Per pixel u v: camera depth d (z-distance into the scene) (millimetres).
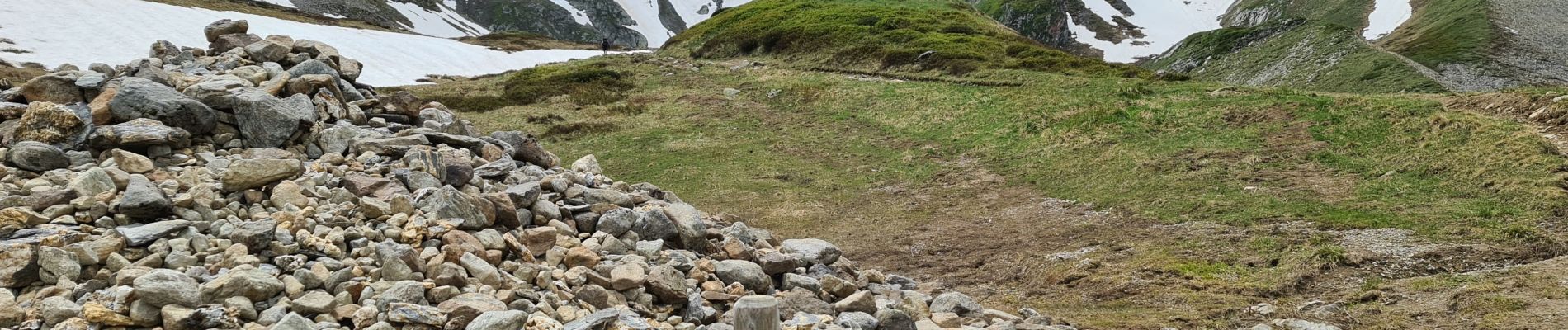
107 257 8398
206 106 12219
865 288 13133
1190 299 16188
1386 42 138375
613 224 11922
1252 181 26562
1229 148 30500
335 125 13500
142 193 9266
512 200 11609
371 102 15133
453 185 12320
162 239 8820
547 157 15516
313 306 8094
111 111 11719
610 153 39656
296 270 8578
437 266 9133
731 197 31297
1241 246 20109
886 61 62531
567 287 9859
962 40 68250
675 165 36719
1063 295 17672
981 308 12180
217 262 8609
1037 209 26609
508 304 8961
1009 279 19672
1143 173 28594
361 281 8641
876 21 79875
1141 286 17500
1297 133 31328
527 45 98750
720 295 10633
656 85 62000
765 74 63125
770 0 100500
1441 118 29188
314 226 9586
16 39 65000
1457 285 15766
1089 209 25734
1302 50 93938
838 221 27438
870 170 34750
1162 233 22156
